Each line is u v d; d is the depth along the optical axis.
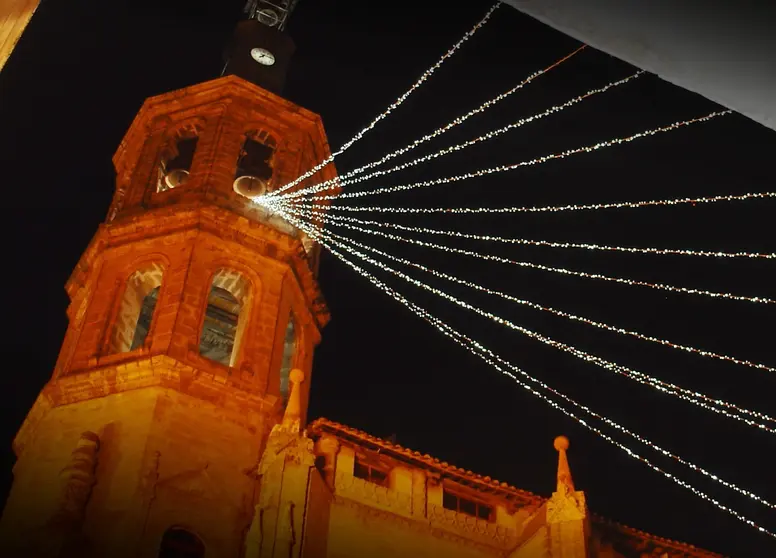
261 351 32.31
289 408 29.94
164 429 28.84
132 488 27.44
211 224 34.22
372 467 32.53
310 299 36.53
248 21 44.59
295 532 26.84
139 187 36.41
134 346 35.62
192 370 30.11
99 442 29.00
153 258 33.69
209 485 28.61
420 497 32.03
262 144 40.62
